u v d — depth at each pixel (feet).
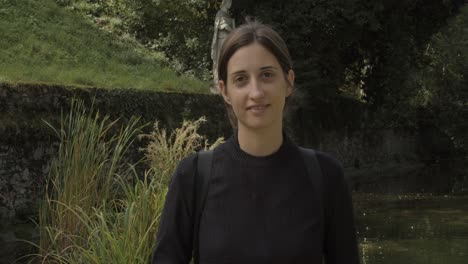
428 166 70.69
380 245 26.27
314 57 53.01
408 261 23.20
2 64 30.40
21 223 22.59
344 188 5.74
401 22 61.21
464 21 81.51
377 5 54.03
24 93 24.34
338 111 58.49
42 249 15.02
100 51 42.27
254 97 5.35
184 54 50.60
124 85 33.06
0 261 18.98
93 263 12.59
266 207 5.40
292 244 5.30
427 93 77.66
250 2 51.85
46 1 45.14
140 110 29.94
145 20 52.24
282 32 50.96
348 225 5.76
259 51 5.43
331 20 52.49
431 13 64.85
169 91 32.86
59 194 15.34
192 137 14.49
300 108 50.62
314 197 5.51
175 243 5.65
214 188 5.53
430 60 74.38
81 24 45.19
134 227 12.72
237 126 5.83
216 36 43.75
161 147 14.25
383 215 35.12
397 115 69.87
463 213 36.04
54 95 25.55
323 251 5.86
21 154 23.61
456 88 77.92
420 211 36.76
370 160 64.90
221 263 5.33
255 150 5.55
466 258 23.65
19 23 38.93
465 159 79.10
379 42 62.13
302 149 5.74
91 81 31.30
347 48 62.49
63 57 37.58
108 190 14.97
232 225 5.37
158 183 13.43
